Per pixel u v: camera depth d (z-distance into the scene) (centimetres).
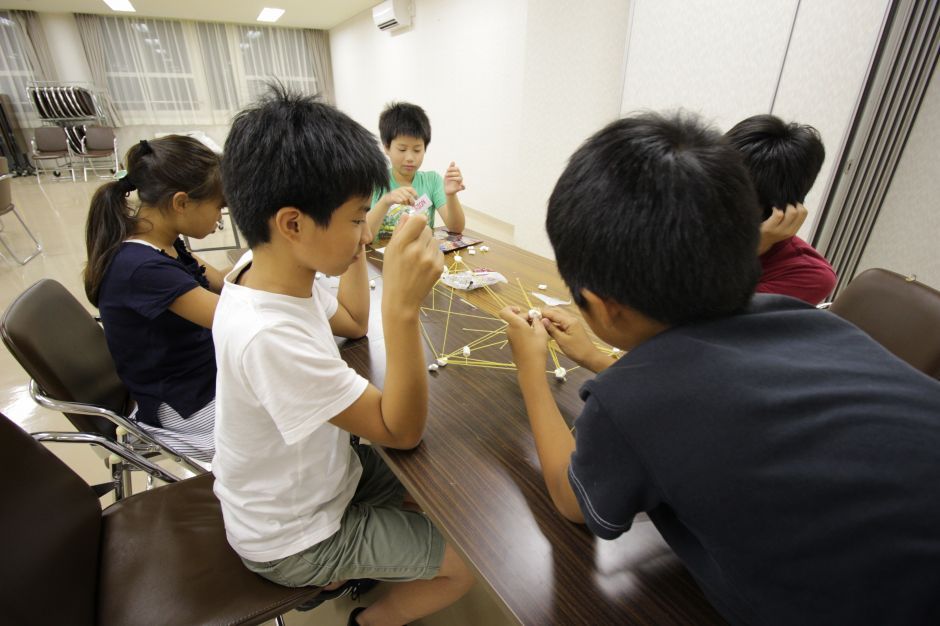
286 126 59
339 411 65
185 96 768
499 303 125
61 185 623
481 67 457
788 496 36
